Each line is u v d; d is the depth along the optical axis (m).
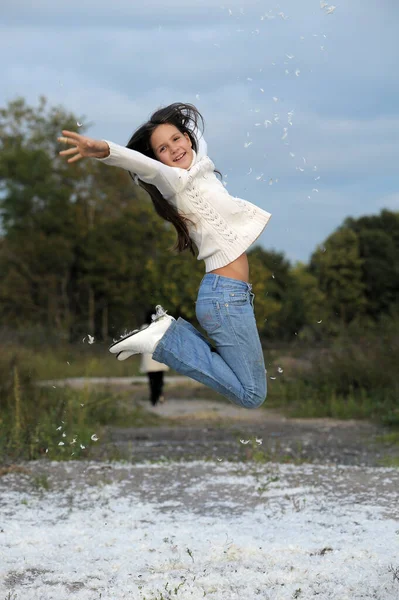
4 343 18.06
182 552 6.01
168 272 24.55
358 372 16.05
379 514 7.23
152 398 16.78
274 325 25.34
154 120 5.77
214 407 16.62
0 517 7.30
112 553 6.04
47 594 5.14
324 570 5.49
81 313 38.31
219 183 5.74
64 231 39.94
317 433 12.79
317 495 8.06
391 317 18.78
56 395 13.47
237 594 5.11
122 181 43.38
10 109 44.81
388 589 5.11
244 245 5.63
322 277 43.59
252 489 8.38
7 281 37.53
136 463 10.09
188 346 5.65
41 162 41.56
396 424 13.39
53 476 9.13
